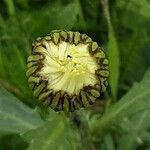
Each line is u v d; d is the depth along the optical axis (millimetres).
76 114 85
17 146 106
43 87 75
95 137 96
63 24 95
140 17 119
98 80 75
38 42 76
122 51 117
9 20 109
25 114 90
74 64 74
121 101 91
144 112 106
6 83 103
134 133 105
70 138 82
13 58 104
